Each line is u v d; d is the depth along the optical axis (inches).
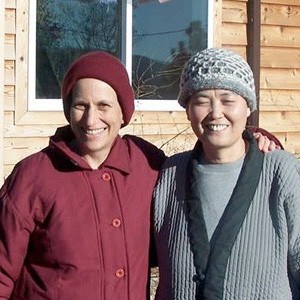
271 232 108.3
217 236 109.7
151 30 287.7
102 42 279.1
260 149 114.3
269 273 107.3
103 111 113.5
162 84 291.3
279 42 314.5
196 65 112.0
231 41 306.2
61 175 113.7
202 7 297.6
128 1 280.2
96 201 113.4
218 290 107.4
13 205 111.9
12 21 261.0
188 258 110.6
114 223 113.3
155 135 289.3
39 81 268.2
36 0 265.1
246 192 110.3
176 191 116.2
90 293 110.1
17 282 114.5
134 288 113.3
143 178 118.9
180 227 113.0
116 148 118.0
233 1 305.6
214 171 113.1
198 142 117.7
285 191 109.1
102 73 112.2
